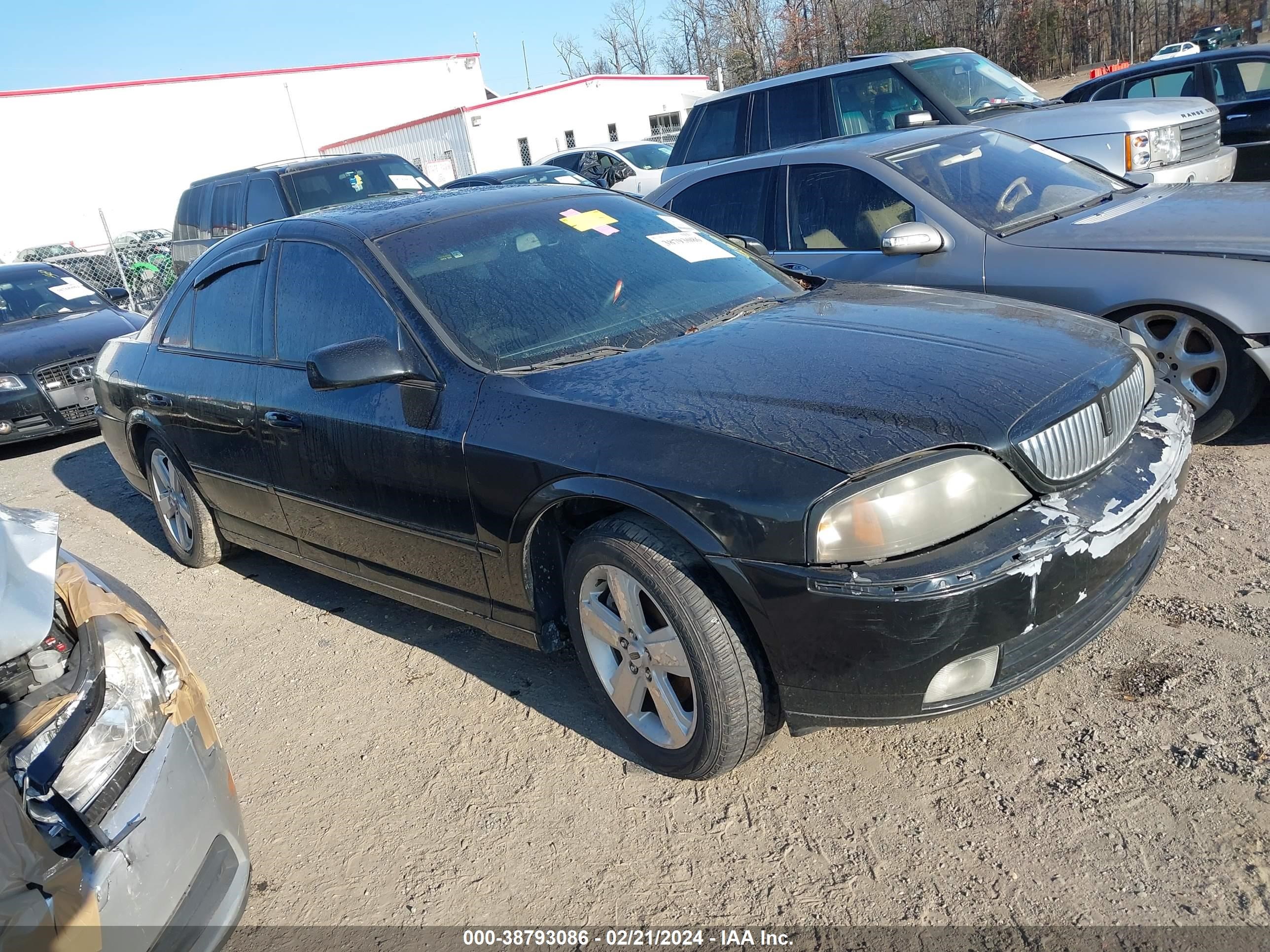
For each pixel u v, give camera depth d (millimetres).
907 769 2676
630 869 2469
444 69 37250
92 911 1768
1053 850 2311
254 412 3795
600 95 27156
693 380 2746
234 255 4172
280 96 33625
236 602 4520
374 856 2670
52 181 29750
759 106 8883
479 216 3676
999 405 2441
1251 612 3113
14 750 1778
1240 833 2268
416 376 3129
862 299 3449
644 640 2672
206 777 2127
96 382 5164
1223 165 7309
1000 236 4676
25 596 1911
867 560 2234
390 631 3982
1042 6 39844
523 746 3045
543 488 2727
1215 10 40062
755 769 2771
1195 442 4402
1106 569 2422
